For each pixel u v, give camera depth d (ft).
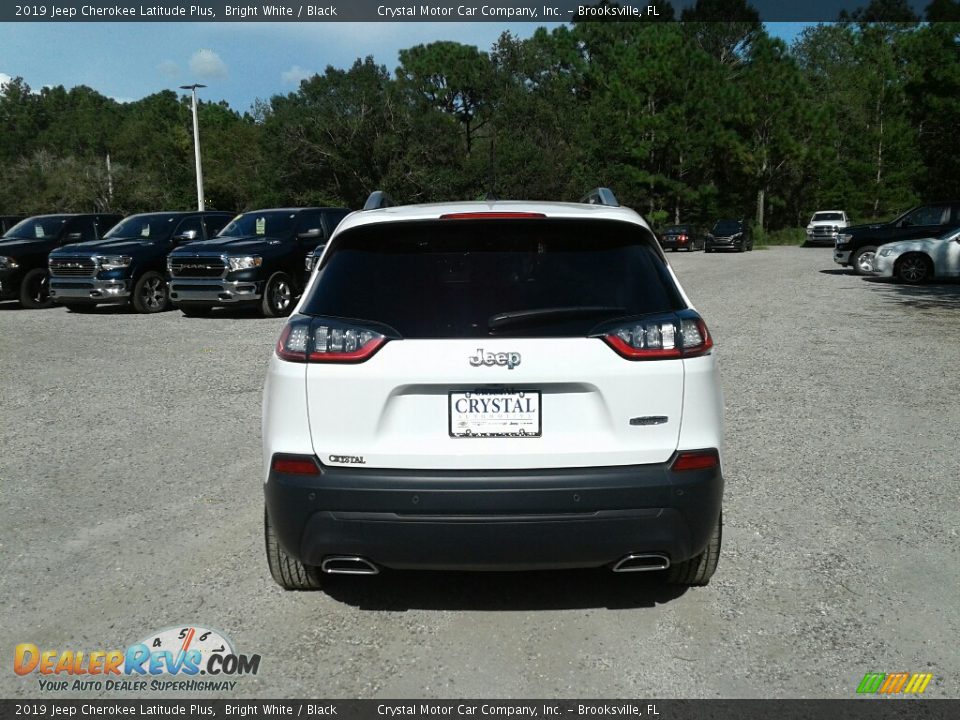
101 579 12.49
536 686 9.60
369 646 10.55
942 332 36.81
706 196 173.47
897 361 29.99
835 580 12.26
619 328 10.00
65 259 50.03
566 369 9.87
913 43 134.31
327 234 50.88
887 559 12.98
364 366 9.95
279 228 49.42
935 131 126.93
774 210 201.67
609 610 11.46
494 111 176.14
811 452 18.84
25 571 12.76
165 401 24.81
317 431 10.08
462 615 11.39
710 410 10.28
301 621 11.23
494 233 10.64
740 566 12.79
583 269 10.41
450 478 9.86
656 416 10.04
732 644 10.48
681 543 10.16
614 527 9.91
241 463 18.39
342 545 10.05
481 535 9.83
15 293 55.31
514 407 9.98
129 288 49.85
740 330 38.06
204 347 35.86
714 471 10.28
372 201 12.75
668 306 10.39
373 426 9.96
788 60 180.86
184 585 12.30
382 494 9.86
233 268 45.85
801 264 90.79
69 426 21.95
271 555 11.55
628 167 166.20
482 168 160.76
